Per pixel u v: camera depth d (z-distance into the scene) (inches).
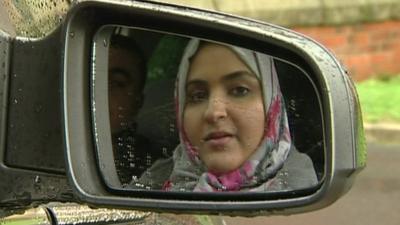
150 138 81.0
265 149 77.2
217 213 76.4
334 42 579.2
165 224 107.6
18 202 78.9
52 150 77.0
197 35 78.0
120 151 79.1
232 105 78.5
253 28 75.8
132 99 80.4
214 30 76.9
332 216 313.3
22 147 77.7
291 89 75.0
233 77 78.2
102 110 78.2
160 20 77.0
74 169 75.1
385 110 509.7
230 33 76.7
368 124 490.0
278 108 76.2
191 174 79.4
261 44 76.0
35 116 77.4
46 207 92.4
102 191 76.9
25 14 87.0
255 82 77.4
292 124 75.1
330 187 71.4
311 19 575.5
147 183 79.4
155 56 79.9
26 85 77.6
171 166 80.0
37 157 77.4
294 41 74.5
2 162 77.9
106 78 78.3
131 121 80.4
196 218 112.7
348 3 578.6
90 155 76.7
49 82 77.0
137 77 80.4
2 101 77.6
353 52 580.4
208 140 79.6
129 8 76.1
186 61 79.7
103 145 77.9
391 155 434.3
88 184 75.7
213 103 79.2
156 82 81.6
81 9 75.2
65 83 75.1
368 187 360.2
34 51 77.6
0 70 77.5
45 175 77.3
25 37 80.1
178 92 81.1
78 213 97.2
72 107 75.6
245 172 77.0
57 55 76.9
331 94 72.0
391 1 577.6
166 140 81.0
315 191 72.7
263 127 76.9
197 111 80.1
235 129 78.8
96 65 77.5
